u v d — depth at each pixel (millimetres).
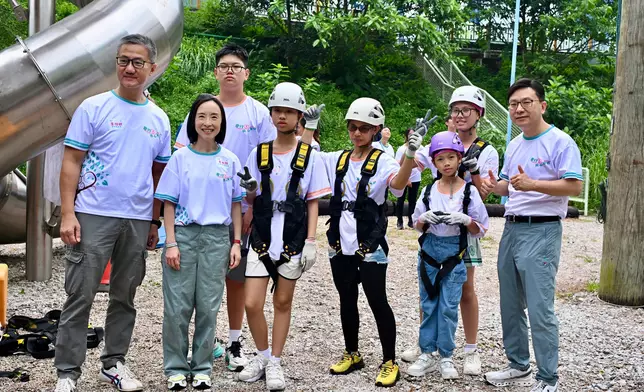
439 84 19422
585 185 13594
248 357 4738
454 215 4250
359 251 4246
